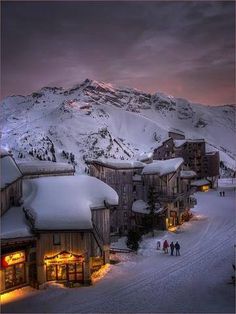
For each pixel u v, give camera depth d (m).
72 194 43.91
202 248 52.47
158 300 36.03
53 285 39.84
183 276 42.28
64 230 39.72
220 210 78.00
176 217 65.56
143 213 62.28
